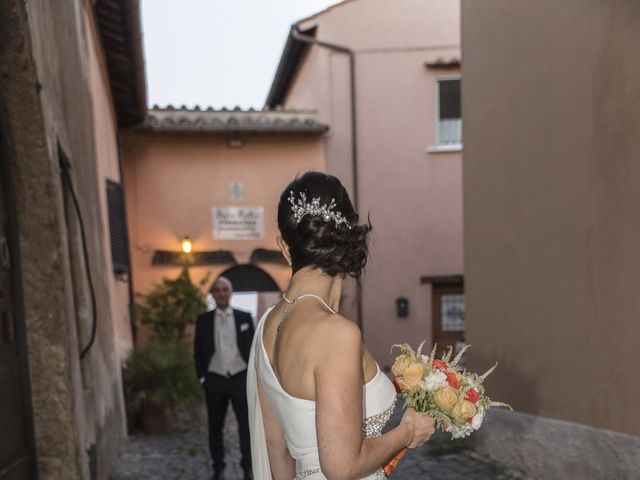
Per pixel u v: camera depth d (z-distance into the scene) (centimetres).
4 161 247
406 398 140
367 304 1008
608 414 342
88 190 438
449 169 1022
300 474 126
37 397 260
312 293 130
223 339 434
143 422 586
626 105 325
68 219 357
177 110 952
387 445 124
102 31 607
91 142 489
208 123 928
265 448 145
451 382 141
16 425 239
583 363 363
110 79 720
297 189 136
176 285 830
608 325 341
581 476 363
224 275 959
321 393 113
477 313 498
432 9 1012
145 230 916
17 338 250
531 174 417
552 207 393
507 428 442
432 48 1012
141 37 615
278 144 963
